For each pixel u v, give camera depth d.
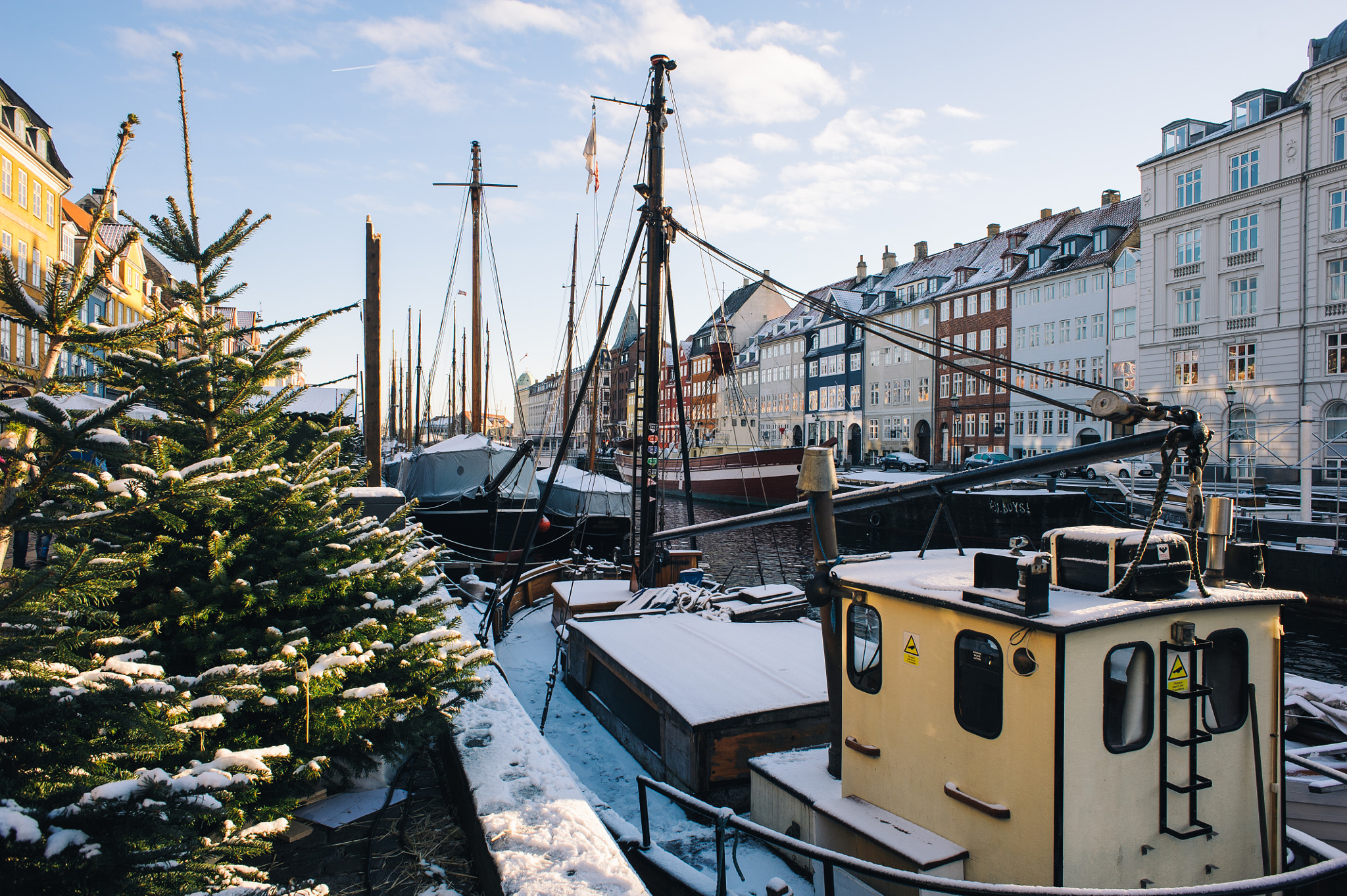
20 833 2.28
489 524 20.53
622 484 25.62
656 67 11.89
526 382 149.12
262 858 4.02
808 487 5.02
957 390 53.44
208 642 3.77
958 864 3.89
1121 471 29.27
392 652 4.45
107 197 3.06
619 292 11.62
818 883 4.70
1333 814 5.12
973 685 3.94
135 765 3.15
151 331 3.54
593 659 8.83
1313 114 31.03
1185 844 3.74
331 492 4.89
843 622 4.94
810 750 5.96
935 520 5.54
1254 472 26.92
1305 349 31.30
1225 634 3.89
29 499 2.67
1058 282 45.66
